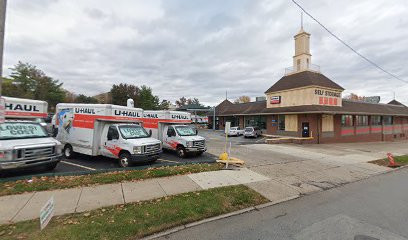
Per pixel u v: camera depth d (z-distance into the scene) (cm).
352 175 1021
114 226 461
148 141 1053
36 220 479
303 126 2542
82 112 1147
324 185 838
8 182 713
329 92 2611
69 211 529
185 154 1341
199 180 819
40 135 928
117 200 607
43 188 670
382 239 435
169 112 1478
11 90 4000
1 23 480
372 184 878
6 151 745
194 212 546
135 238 431
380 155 1658
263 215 557
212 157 1359
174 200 615
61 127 1257
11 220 479
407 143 3038
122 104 5206
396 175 1064
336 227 488
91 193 652
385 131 3519
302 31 2819
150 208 557
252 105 4034
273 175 942
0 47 482
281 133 2820
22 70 4456
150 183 764
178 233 459
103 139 1095
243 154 1466
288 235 450
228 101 5272
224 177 872
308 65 2797
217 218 531
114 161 1138
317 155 1525
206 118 6362
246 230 473
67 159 1180
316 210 591
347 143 2659
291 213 570
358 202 657
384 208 605
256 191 730
